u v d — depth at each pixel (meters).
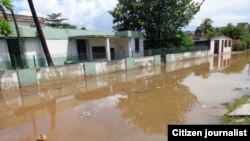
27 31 17.02
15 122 7.61
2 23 13.18
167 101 9.47
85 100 10.20
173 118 7.25
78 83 14.30
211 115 7.21
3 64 15.98
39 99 10.59
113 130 6.45
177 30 28.97
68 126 6.93
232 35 43.88
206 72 17.55
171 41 31.00
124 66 19.59
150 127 6.59
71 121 7.38
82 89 12.56
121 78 15.87
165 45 30.06
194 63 24.23
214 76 15.38
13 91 12.21
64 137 6.09
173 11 26.44
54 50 19.41
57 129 6.73
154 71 19.09
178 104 8.89
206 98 9.45
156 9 26.47
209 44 34.12
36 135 6.37
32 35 17.44
